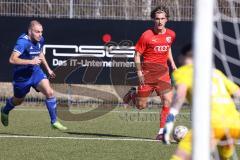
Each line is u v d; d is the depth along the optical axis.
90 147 35.22
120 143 37.06
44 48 58.97
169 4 59.22
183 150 21.69
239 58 56.47
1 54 59.25
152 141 38.16
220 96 22.67
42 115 53.94
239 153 32.69
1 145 35.62
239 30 56.47
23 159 31.05
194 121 14.79
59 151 33.62
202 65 14.65
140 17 59.66
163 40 40.31
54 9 59.72
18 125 46.41
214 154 23.91
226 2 55.75
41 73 42.12
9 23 59.25
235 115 22.59
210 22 14.59
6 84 62.38
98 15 59.66
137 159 31.48
